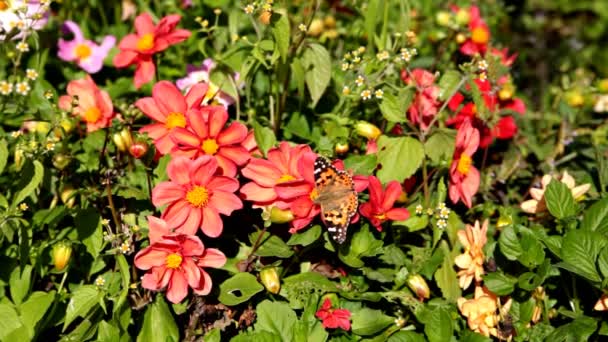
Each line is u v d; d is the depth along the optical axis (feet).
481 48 3.13
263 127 2.57
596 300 2.48
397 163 2.52
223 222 2.52
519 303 2.48
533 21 5.43
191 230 2.31
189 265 2.28
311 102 2.87
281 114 2.74
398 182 2.41
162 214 2.28
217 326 2.41
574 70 4.34
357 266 2.37
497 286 2.41
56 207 2.47
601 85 3.36
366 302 2.48
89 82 2.63
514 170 2.94
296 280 2.42
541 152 3.04
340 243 2.26
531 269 2.42
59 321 2.40
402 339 2.37
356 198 2.22
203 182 2.29
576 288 2.52
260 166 2.38
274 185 2.34
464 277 2.51
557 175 2.93
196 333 2.39
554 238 2.44
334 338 2.37
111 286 2.38
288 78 2.72
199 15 3.31
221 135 2.36
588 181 2.78
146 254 2.27
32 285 2.41
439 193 2.50
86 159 2.61
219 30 2.90
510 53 4.54
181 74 3.14
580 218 2.57
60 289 2.40
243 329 2.44
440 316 2.37
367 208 2.34
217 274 2.45
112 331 2.33
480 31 3.12
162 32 2.70
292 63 2.59
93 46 3.25
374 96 2.57
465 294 2.61
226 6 3.34
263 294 2.45
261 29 3.02
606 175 2.73
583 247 2.34
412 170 2.52
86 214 2.40
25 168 2.36
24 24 2.68
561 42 5.16
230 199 2.31
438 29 3.66
